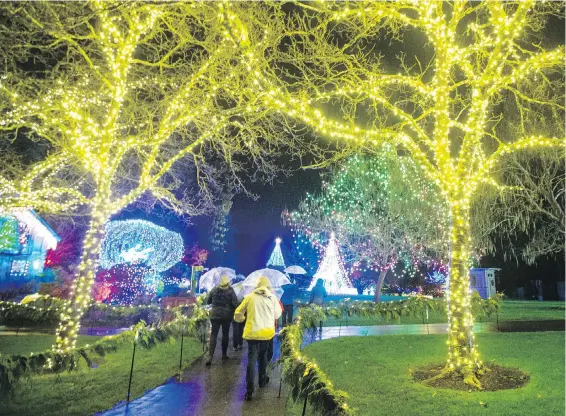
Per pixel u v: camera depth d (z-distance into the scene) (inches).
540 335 489.1
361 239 1234.0
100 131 401.4
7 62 390.3
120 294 721.0
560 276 1366.9
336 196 1250.0
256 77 333.1
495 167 774.5
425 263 1294.3
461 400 256.1
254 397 274.4
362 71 362.9
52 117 392.2
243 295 510.6
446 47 326.6
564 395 261.7
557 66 404.5
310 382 185.3
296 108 327.6
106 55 423.2
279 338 283.4
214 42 437.4
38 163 489.4
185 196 787.4
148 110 476.1
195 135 543.5
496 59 315.0
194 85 445.1
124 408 251.1
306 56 382.0
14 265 844.6
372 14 333.4
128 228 711.1
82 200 426.0
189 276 1123.3
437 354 389.1
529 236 1121.4
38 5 372.8
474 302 546.0
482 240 1086.4
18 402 256.5
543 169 811.4
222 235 1381.6
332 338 487.5
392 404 251.4
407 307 522.9
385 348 420.2
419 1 324.2
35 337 475.5
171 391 285.6
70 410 244.5
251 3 396.5
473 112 327.9
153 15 385.7
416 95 422.3
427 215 1104.2
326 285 1272.1
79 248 1004.6
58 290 706.8
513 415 230.5
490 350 398.6
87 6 389.7
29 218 863.1
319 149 486.9
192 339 478.6
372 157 1131.3
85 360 253.9
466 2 360.5
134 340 280.5
